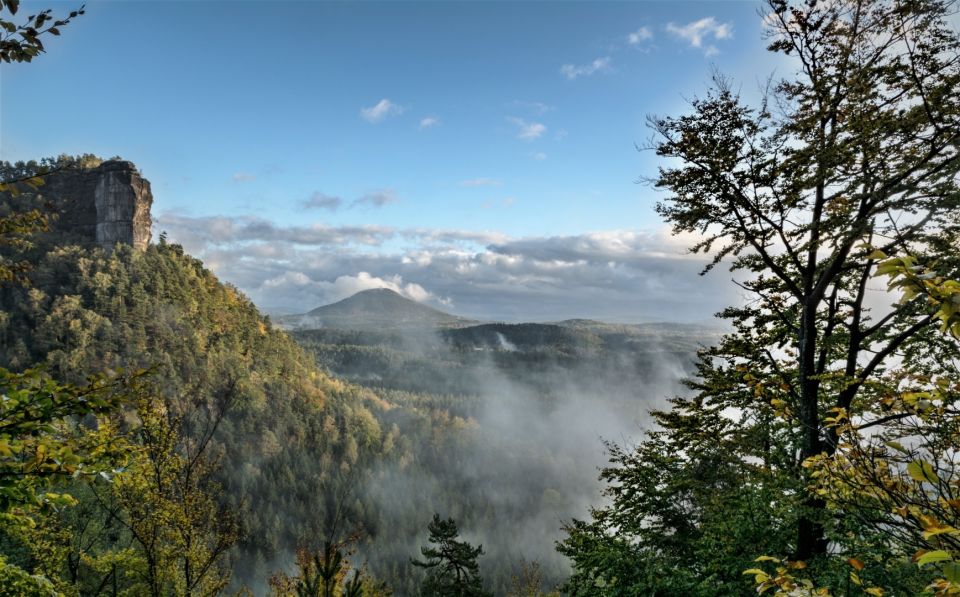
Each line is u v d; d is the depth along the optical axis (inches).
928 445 142.3
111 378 169.2
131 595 591.8
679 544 482.3
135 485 438.6
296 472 5064.0
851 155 374.0
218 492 515.2
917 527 128.7
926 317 397.1
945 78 350.0
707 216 444.1
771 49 450.3
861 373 445.4
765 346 505.0
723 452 453.1
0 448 139.4
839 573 280.1
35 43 155.7
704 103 427.2
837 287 474.0
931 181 338.0
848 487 158.6
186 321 6067.9
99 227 6683.1
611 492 561.6
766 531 417.7
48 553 502.9
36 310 5152.6
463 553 1256.8
